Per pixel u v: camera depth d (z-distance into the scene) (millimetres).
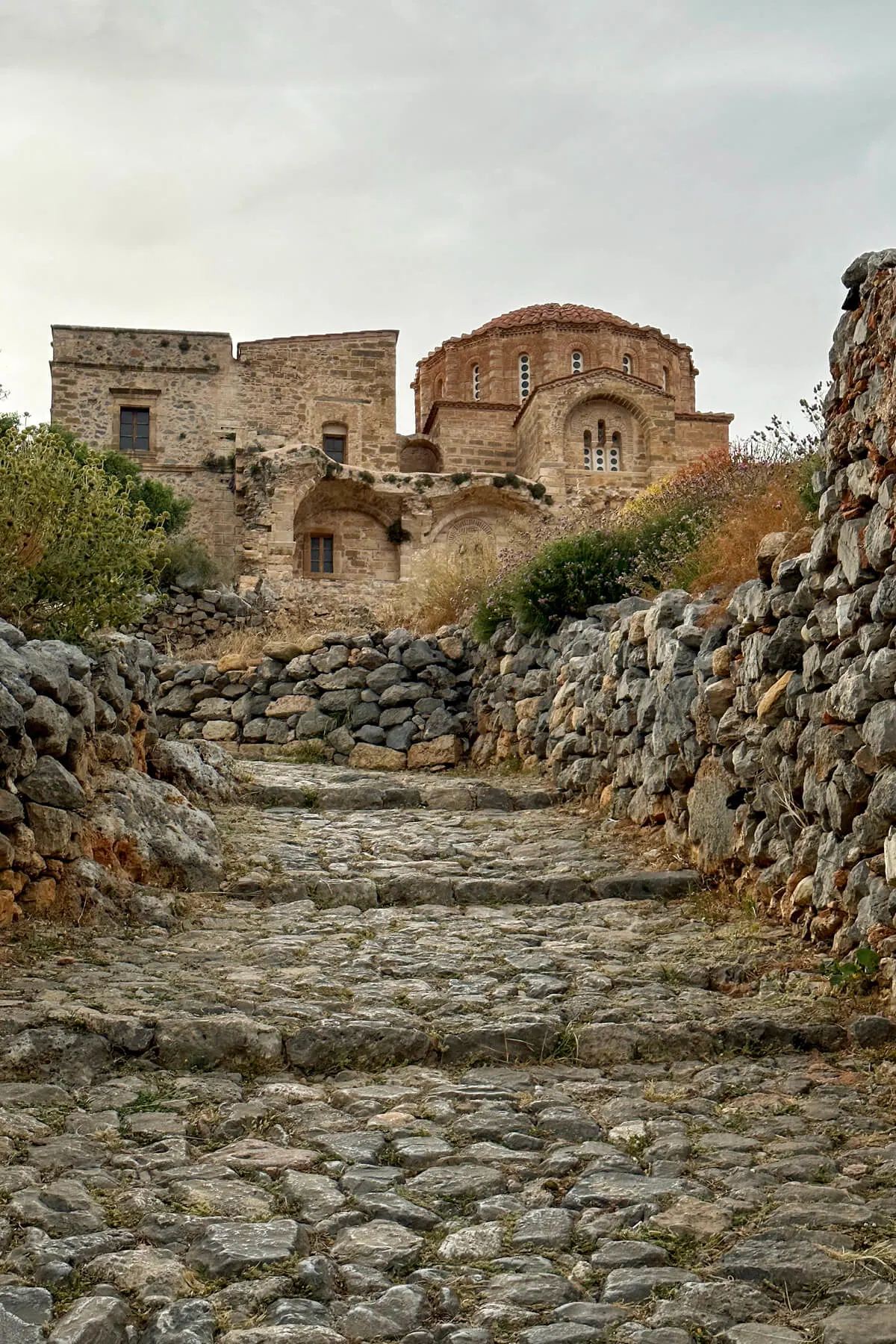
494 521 34312
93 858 7160
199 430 35875
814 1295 3203
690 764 8320
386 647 14828
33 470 8367
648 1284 3270
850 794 5934
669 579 11359
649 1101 4703
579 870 8328
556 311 43531
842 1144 4203
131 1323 3098
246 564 31281
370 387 37281
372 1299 3225
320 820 10094
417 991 5902
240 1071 4984
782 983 5859
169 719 15000
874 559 5801
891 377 5668
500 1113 4547
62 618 8438
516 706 12812
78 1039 4902
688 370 45625
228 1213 3664
